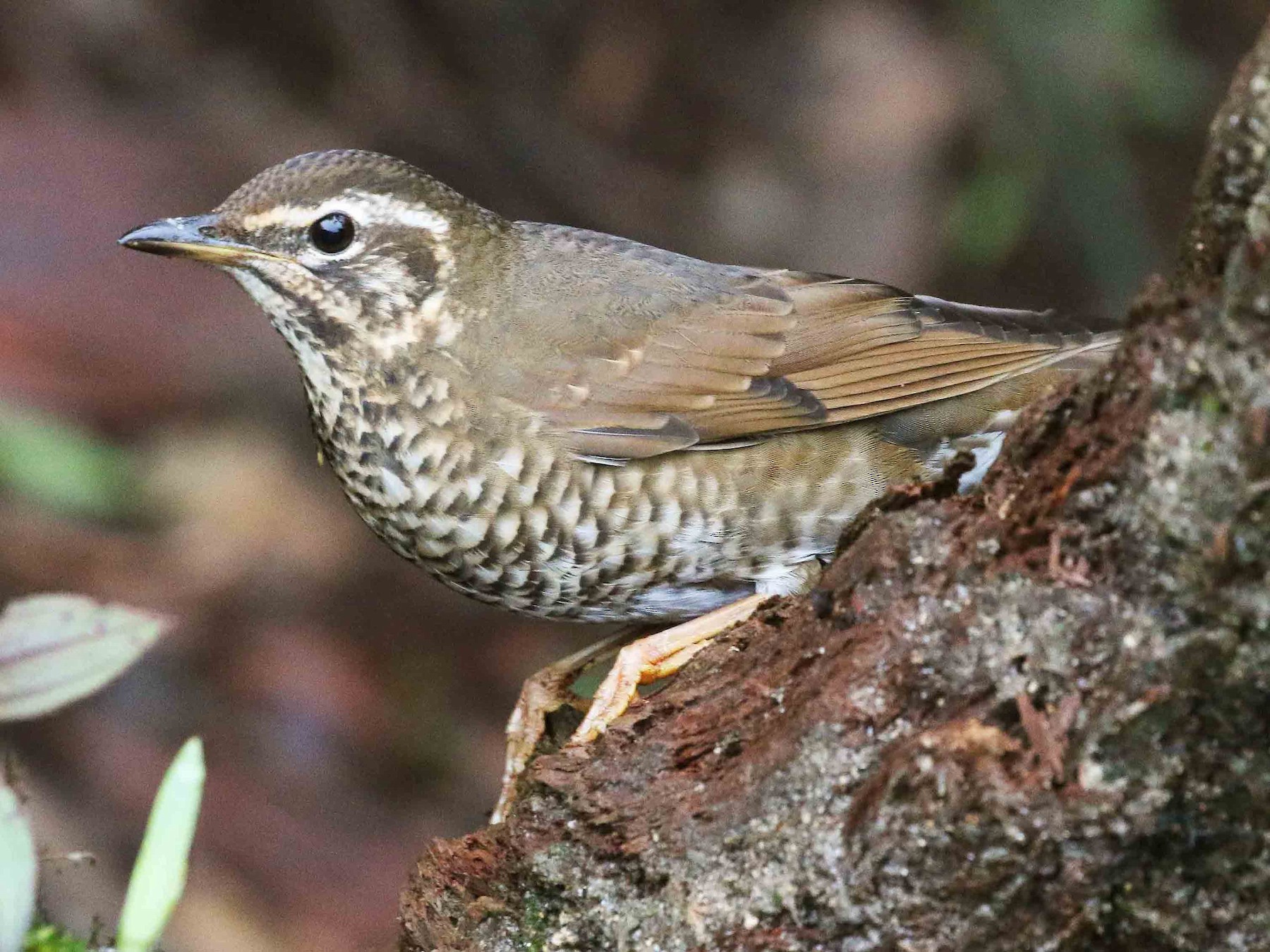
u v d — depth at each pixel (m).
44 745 15.16
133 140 18.62
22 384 16.52
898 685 6.27
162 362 17.56
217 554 17.27
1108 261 19.34
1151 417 5.77
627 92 21.27
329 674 16.94
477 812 16.70
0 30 18.89
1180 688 5.66
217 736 16.14
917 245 20.25
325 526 18.11
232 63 19.88
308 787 16.05
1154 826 5.76
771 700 6.89
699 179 21.14
